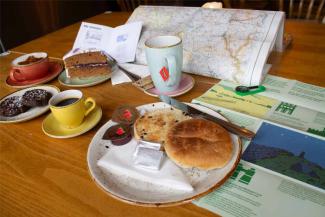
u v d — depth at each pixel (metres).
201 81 0.61
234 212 0.32
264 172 0.37
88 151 0.42
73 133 0.49
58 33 1.07
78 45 0.81
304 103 0.49
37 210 0.36
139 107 0.52
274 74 0.59
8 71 0.80
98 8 2.24
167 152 0.39
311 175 0.35
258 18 0.61
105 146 0.44
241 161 0.39
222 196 0.34
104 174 0.38
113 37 0.77
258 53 0.56
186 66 0.63
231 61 0.58
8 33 1.68
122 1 1.42
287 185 0.34
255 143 0.41
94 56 0.69
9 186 0.40
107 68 0.68
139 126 0.45
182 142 0.39
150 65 0.55
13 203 0.37
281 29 0.62
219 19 0.66
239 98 0.53
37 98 0.58
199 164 0.36
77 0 2.06
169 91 0.57
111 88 0.63
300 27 0.80
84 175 0.40
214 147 0.38
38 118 0.57
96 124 0.51
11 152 0.47
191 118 0.45
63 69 0.75
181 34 0.67
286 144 0.41
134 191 0.35
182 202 0.33
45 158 0.45
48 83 0.70
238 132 0.42
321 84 0.54
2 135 0.52
